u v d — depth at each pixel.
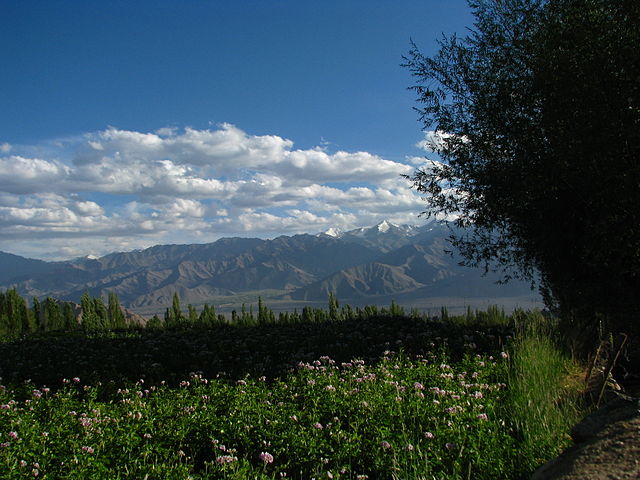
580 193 11.47
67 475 6.45
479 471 5.99
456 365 12.23
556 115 11.19
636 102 10.14
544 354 11.08
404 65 14.99
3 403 11.19
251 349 18.44
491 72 13.57
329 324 25.12
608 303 11.22
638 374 12.03
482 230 14.70
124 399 10.94
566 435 6.79
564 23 11.72
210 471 6.84
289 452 7.21
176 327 34.19
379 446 6.94
